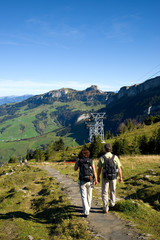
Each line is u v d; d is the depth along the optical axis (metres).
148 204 8.59
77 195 10.31
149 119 103.94
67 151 107.81
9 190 16.39
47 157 98.00
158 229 5.50
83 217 6.70
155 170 15.40
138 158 26.53
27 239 5.40
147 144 49.66
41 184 16.16
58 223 6.51
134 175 15.22
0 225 6.77
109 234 5.28
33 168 35.91
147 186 11.29
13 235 5.79
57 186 13.64
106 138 124.69
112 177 6.74
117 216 6.68
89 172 6.70
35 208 9.89
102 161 6.85
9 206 10.52
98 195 10.26
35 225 6.80
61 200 9.45
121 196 10.48
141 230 5.45
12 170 39.56
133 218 6.50
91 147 63.41
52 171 25.73
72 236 5.43
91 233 5.42
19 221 7.15
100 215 6.84
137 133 83.69
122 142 50.94
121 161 24.73
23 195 12.75
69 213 7.17
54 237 5.45
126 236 5.09
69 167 29.34
